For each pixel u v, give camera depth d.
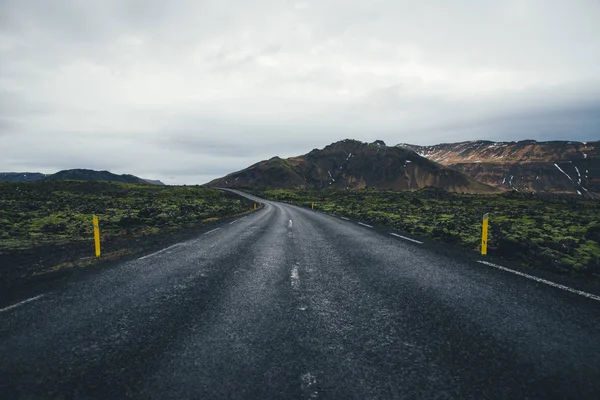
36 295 5.68
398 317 4.43
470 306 4.83
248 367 3.16
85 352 3.54
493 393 2.73
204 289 5.91
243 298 5.35
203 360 3.31
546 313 4.52
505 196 54.28
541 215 23.08
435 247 10.38
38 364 3.30
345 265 7.80
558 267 7.43
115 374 3.08
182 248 10.67
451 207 34.50
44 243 12.30
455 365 3.17
